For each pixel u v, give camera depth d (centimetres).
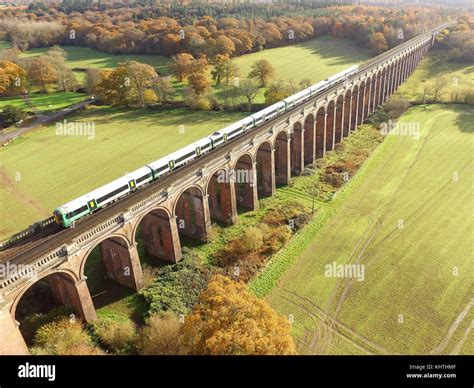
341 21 18900
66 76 13638
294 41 18062
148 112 11769
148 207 4688
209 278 5128
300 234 6062
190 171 5369
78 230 4344
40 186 7800
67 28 19262
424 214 6431
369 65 10638
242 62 15375
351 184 7500
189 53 14600
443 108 11231
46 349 3738
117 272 5053
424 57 16238
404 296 4772
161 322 3944
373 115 10925
